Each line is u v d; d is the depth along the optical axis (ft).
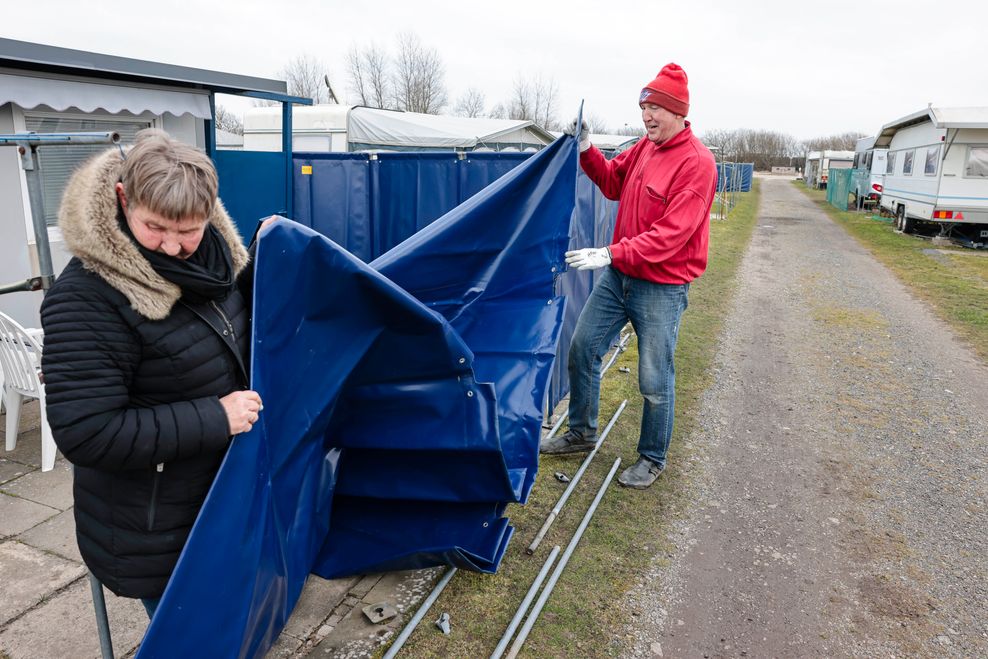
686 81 11.03
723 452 14.82
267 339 6.27
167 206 4.66
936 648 8.88
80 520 5.58
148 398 5.29
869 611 9.61
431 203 19.16
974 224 52.60
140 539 5.47
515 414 9.74
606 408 16.69
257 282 5.98
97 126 19.54
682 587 10.01
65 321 4.80
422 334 7.87
